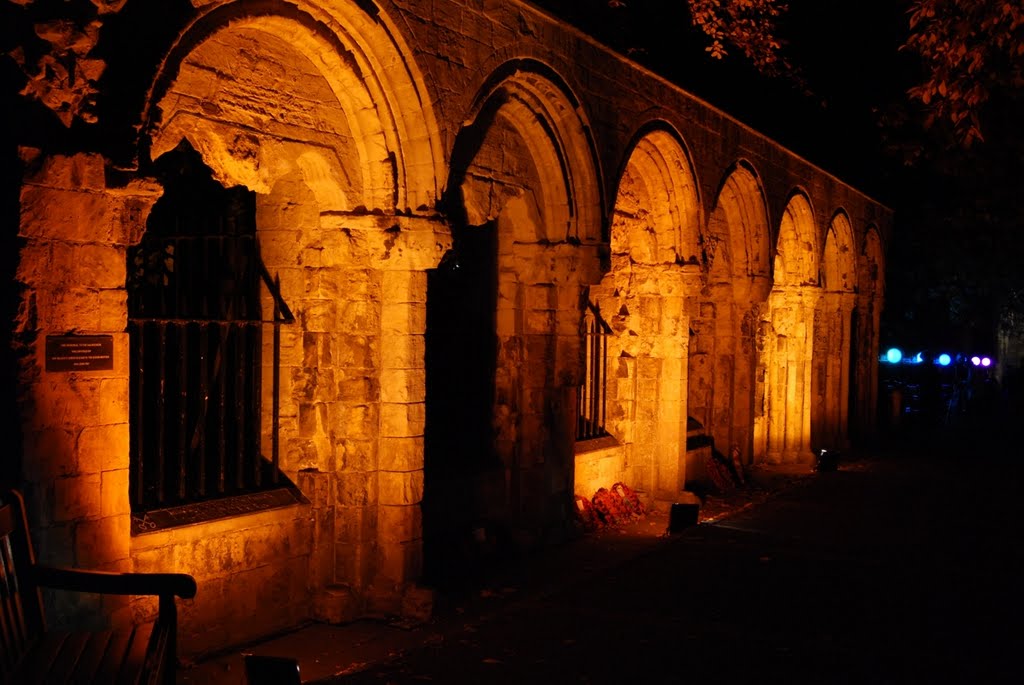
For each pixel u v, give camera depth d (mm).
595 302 14609
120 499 6973
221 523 8281
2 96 6277
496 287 12312
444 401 11695
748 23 18609
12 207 6324
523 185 11852
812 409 22156
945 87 14508
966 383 39219
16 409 6363
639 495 15289
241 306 9188
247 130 8203
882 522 14875
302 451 9375
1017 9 13305
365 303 9320
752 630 9211
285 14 8227
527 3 10914
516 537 12180
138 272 8852
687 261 15375
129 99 6824
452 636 8875
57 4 6438
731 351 18469
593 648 8586
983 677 8094
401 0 9039
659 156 14812
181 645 7941
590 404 14484
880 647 8805
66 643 5918
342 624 9141
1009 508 16438
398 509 9383
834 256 23594
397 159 9195
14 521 5852
